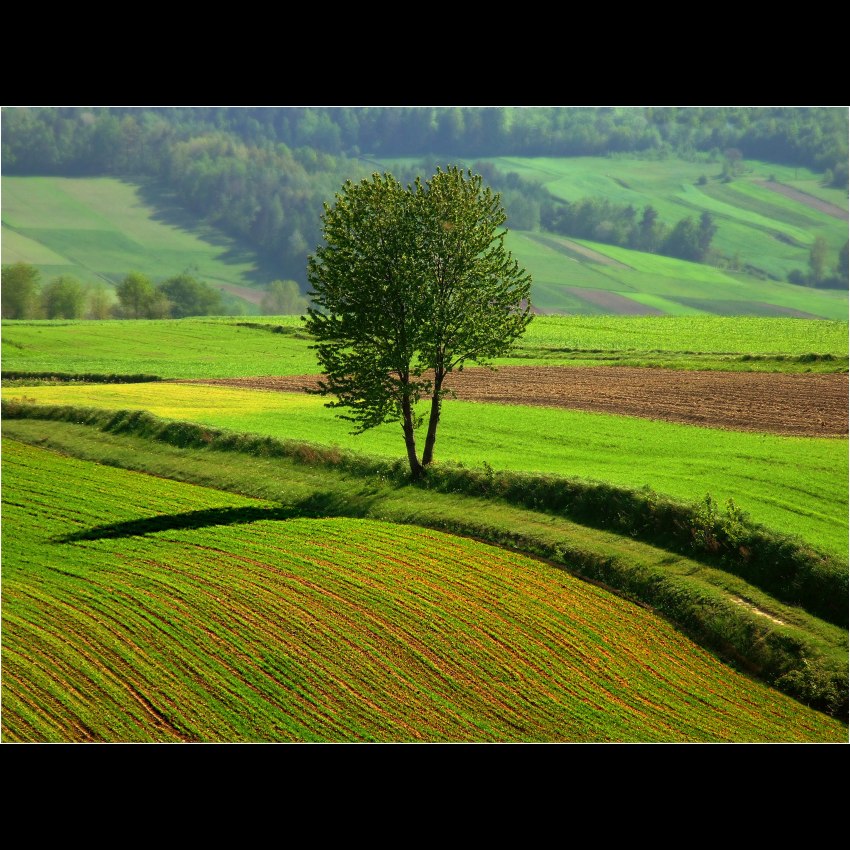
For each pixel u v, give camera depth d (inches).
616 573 4810.5
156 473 7012.8
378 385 6437.0
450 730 3577.8
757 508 5492.1
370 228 6378.0
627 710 3735.2
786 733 3595.0
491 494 5905.5
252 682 3907.5
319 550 5280.5
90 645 4224.9
